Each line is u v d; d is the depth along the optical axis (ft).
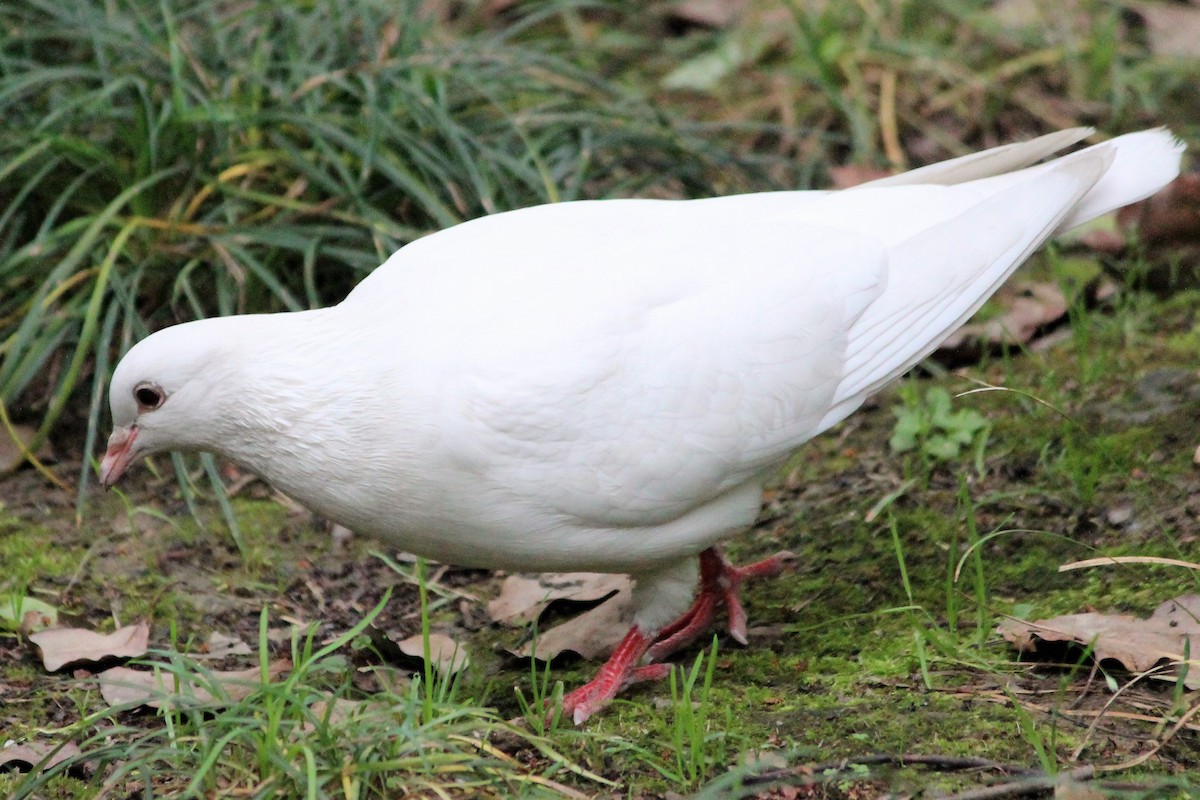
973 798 19.67
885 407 33.99
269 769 20.31
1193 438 29.35
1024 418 31.65
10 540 30.27
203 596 28.78
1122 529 27.25
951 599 24.68
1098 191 26.22
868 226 25.84
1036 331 35.37
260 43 37.42
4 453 33.06
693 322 23.52
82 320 33.83
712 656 22.38
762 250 24.59
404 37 38.04
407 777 20.63
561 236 24.73
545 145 37.96
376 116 34.76
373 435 22.82
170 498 32.35
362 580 29.73
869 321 24.70
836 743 21.49
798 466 32.48
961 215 25.64
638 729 22.98
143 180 34.30
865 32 45.24
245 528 31.27
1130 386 31.91
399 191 35.88
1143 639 23.17
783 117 43.29
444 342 22.88
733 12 48.08
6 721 23.88
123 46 35.99
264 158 35.58
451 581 29.94
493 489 22.81
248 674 25.59
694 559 25.31
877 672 23.98
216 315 34.83
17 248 35.53
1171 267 36.40
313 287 34.27
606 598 28.25
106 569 29.55
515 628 27.86
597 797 20.83
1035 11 47.11
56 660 25.63
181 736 21.50
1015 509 28.53
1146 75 44.42
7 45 37.58
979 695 22.75
